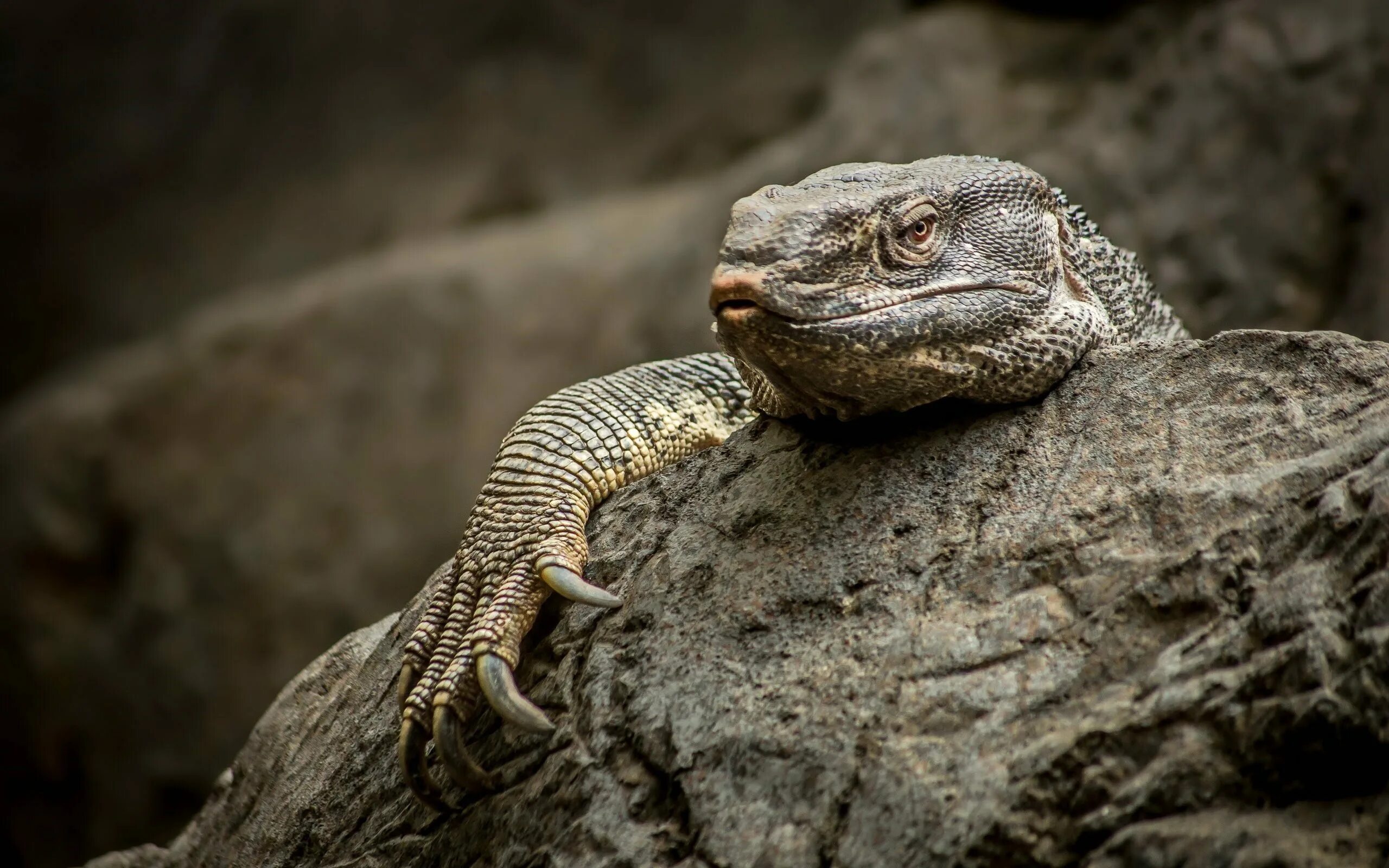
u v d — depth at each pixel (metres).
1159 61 23.86
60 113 41.44
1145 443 7.05
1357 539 6.15
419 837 8.01
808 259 7.04
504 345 31.45
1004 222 7.69
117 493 34.66
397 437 32.47
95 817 33.28
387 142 38.59
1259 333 7.20
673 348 27.98
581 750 7.35
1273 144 22.23
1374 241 20.94
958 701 6.54
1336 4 22.72
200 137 40.47
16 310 40.56
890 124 26.00
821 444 7.88
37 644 34.28
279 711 10.33
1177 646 6.30
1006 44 26.22
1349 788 5.78
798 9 35.03
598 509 8.43
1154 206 22.72
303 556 32.75
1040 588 6.77
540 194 36.47
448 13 38.84
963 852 6.11
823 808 6.54
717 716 7.04
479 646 7.63
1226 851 5.71
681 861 6.73
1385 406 6.63
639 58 36.62
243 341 34.84
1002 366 7.35
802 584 7.27
